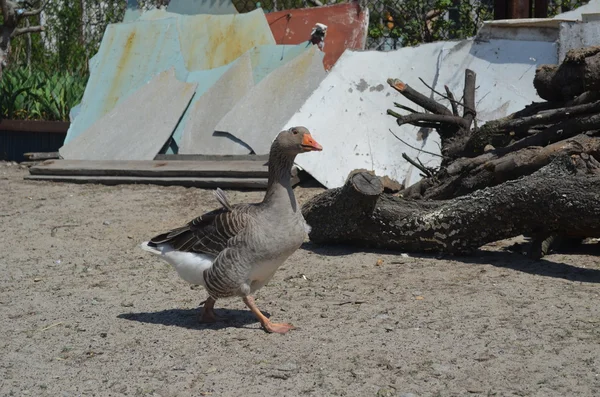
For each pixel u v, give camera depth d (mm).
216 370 4293
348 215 5688
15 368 4375
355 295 5035
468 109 6172
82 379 4270
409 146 6742
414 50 7426
